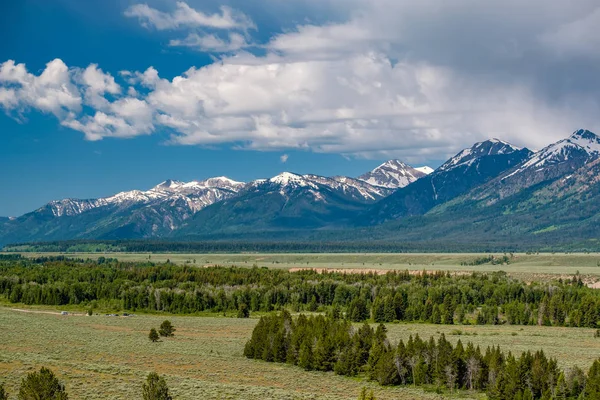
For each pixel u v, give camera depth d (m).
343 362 149.00
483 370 139.38
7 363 122.81
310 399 115.69
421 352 145.75
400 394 133.25
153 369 138.88
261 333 162.88
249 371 145.00
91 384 112.06
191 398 108.62
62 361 130.38
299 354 155.50
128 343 172.00
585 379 131.75
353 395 128.38
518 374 131.50
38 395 94.12
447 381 139.50
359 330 164.25
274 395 115.81
